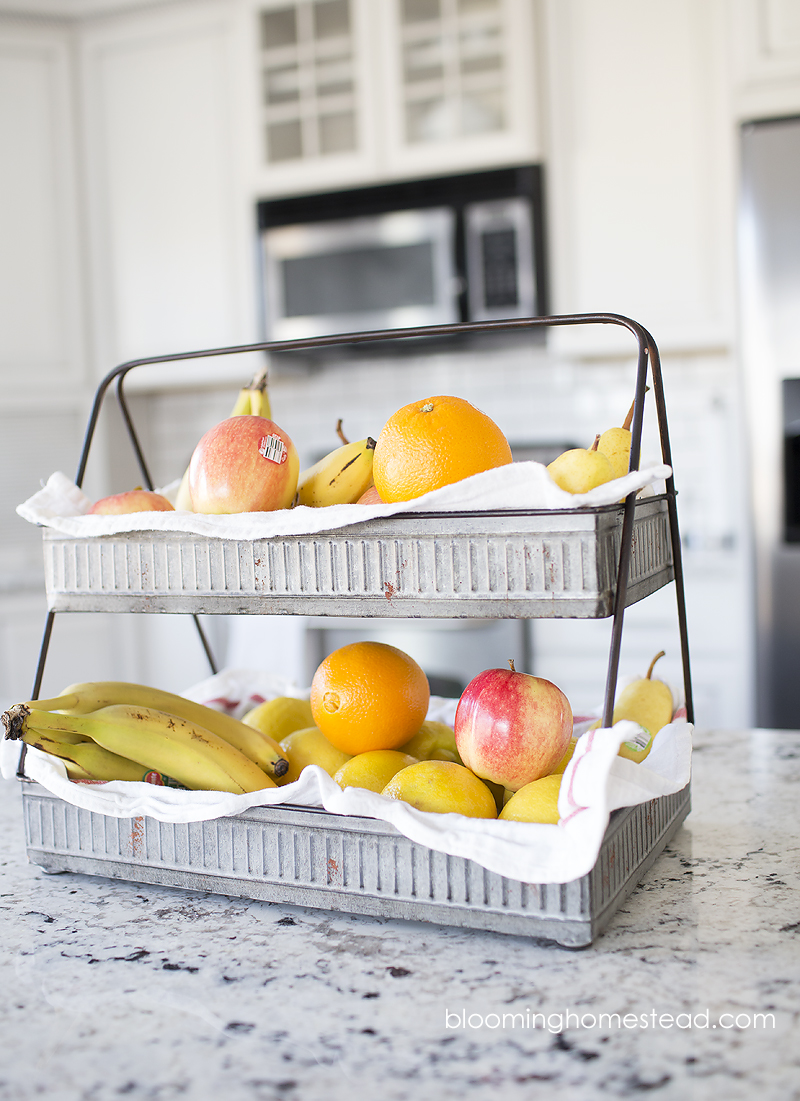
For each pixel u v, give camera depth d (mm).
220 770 616
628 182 2238
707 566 2100
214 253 2609
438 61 2363
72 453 2762
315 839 557
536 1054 405
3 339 2643
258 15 2461
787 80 2002
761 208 2000
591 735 516
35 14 2580
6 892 620
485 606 546
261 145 2488
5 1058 413
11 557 2729
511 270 2314
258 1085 388
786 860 629
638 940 513
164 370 2678
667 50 2189
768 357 1998
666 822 650
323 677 650
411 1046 414
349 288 2447
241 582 612
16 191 2633
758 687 2021
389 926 547
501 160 2311
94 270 2701
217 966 499
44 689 2568
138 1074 398
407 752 683
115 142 2666
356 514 562
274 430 653
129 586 652
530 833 503
